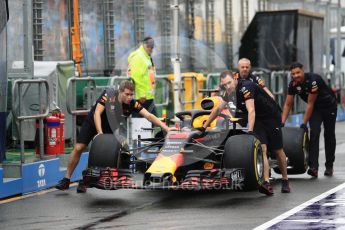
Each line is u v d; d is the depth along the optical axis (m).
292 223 22.47
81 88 37.03
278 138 27.80
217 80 46.25
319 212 24.17
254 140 26.59
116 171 26.38
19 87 29.03
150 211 24.95
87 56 41.03
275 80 55.94
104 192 29.09
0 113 29.75
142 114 27.64
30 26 33.47
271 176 32.66
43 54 38.22
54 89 35.16
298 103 59.78
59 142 31.84
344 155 41.22
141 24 45.72
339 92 71.69
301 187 29.50
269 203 25.94
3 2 29.86
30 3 33.41
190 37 49.56
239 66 31.94
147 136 35.50
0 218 24.09
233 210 24.78
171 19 47.16
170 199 27.28
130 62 37.09
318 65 68.06
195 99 42.72
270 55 62.41
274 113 27.62
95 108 28.25
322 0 78.12
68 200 27.34
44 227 22.62
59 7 39.22
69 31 39.66
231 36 58.22
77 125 37.12
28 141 35.22
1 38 29.78
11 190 28.16
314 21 66.88
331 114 32.72
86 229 22.23
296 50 62.09
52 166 30.64
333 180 31.45
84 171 26.59
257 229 21.66
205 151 26.67
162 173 24.94
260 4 66.06
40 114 30.28
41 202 27.00
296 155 31.17
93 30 41.69
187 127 27.30
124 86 27.45
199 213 24.39
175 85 40.59
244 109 27.56
